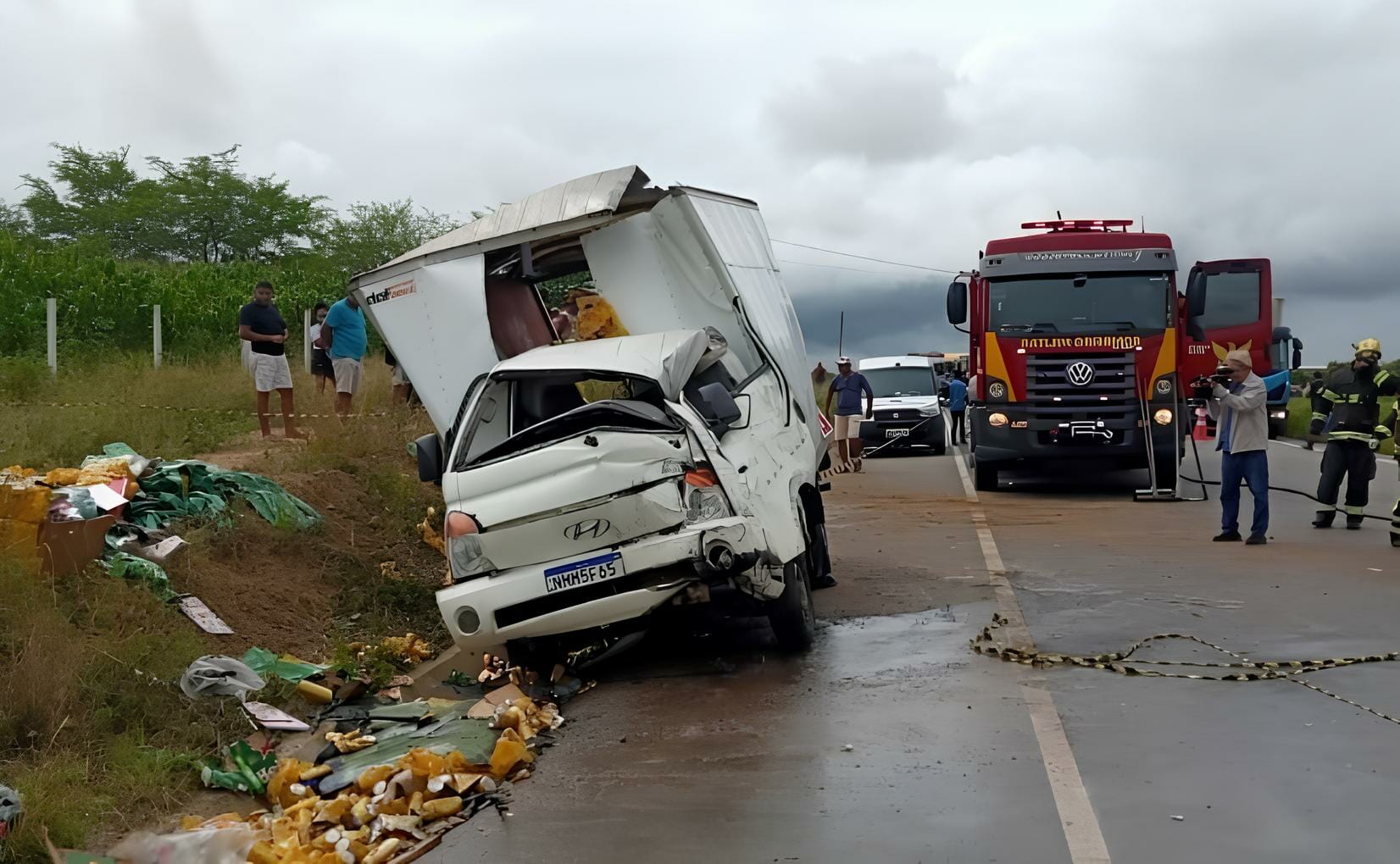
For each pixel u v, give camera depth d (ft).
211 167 180.24
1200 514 50.72
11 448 35.94
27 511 24.54
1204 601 30.68
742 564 24.32
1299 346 103.50
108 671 22.04
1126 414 57.52
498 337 32.65
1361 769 17.81
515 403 28.96
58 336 74.08
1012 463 60.59
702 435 25.48
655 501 24.44
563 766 20.07
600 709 23.54
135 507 30.12
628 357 27.58
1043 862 14.92
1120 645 26.08
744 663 26.25
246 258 176.55
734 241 33.96
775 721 21.71
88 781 18.84
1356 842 15.15
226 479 33.32
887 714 21.71
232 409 52.16
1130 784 17.52
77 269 82.89
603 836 16.71
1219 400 41.22
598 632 25.34
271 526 32.45
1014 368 58.49
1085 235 58.90
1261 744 19.16
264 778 19.99
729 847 15.97
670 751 20.38
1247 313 84.02
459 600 24.66
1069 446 57.82
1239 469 41.32
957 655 25.91
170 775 19.77
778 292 37.09
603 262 32.45
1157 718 20.75
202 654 24.31
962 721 21.03
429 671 27.58
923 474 73.67
